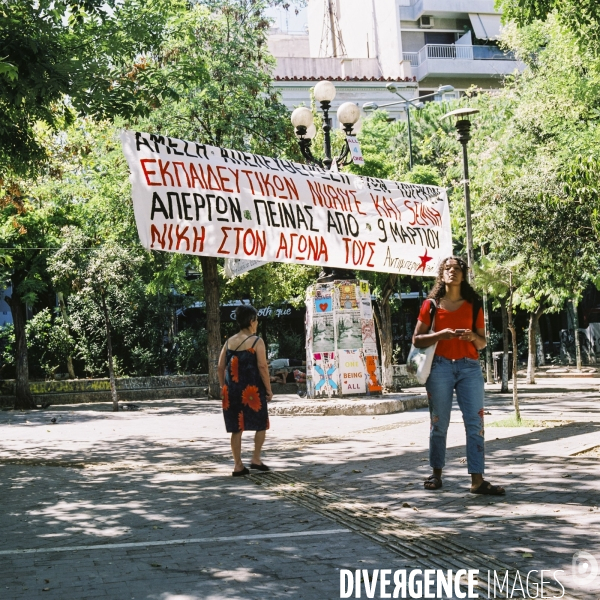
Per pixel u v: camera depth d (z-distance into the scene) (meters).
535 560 4.38
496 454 8.30
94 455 10.44
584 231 11.23
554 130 19.89
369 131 29.69
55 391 24.17
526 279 13.48
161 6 13.10
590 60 17.91
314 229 11.09
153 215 9.16
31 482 8.08
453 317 6.54
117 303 26.48
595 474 6.85
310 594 3.94
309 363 16.38
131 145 9.13
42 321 26.42
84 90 10.98
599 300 37.22
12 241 22.22
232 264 15.83
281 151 22.62
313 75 39.56
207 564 4.53
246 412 7.96
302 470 8.08
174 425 14.84
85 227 23.88
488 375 26.41
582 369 30.78
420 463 8.02
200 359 27.08
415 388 24.52
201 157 9.74
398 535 5.05
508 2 12.54
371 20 42.69
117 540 5.26
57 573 4.43
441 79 40.91
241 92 21.75
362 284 16.55
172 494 6.98
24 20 10.22
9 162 12.41
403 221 12.62
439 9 40.72
